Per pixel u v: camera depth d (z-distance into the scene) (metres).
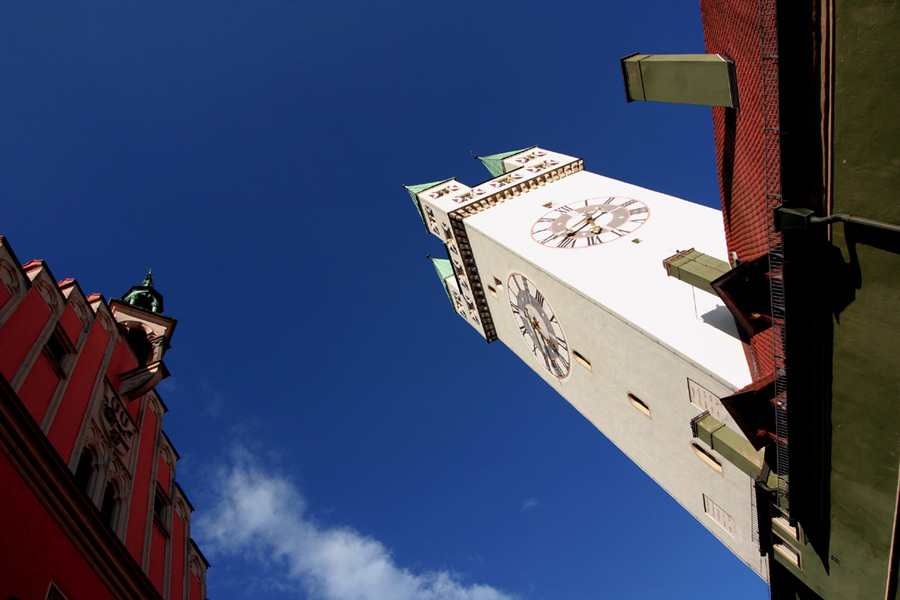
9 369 13.06
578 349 33.31
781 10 11.69
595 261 31.45
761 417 16.80
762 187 18.80
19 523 11.51
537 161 48.47
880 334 12.22
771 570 18.95
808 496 15.16
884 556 13.79
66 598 12.12
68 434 14.35
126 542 15.41
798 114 12.24
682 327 25.16
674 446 27.75
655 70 22.06
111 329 18.81
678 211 32.25
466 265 45.06
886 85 11.02
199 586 19.59
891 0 10.62
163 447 20.25
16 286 14.52
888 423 12.66
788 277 12.99
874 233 11.72
